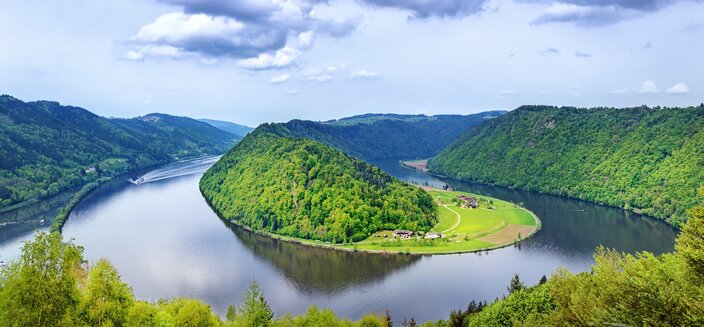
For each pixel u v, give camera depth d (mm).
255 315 106500
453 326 104438
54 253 58969
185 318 86625
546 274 172875
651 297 43094
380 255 194750
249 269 176750
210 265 180750
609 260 62625
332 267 180500
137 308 69562
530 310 84250
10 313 54906
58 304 57719
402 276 171000
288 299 150625
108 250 195500
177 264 180750
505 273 174000
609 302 48156
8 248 195625
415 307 145000
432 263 185375
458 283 164250
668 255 53875
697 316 39500
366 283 164500
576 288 66562
